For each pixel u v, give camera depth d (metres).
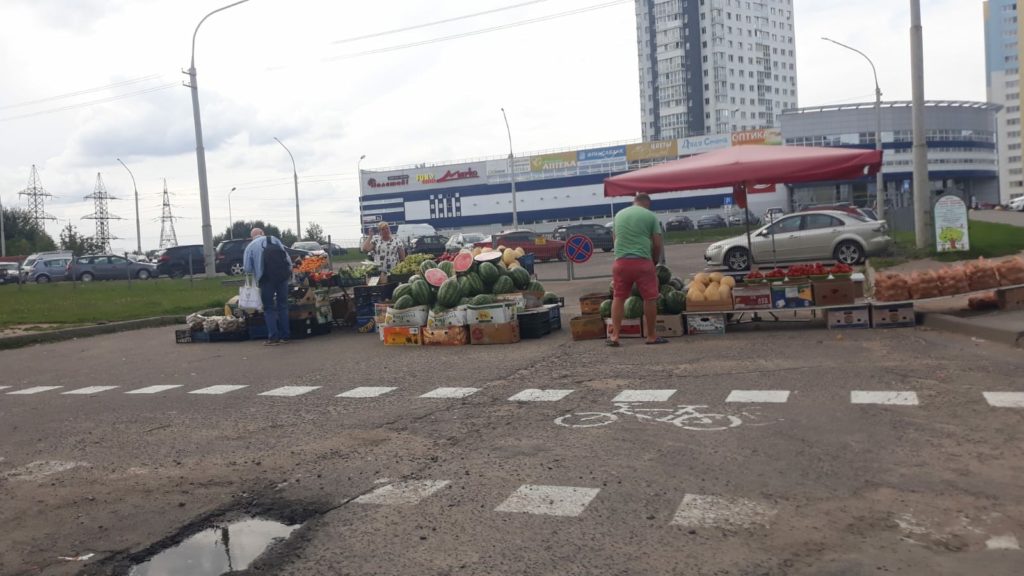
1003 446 4.91
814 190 76.69
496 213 92.44
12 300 25.09
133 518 4.55
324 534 4.12
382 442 5.92
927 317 9.91
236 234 82.62
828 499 4.20
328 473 5.20
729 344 9.45
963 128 80.94
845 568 3.40
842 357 8.12
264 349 12.08
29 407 8.26
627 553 3.66
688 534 3.84
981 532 3.70
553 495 4.49
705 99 140.50
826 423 5.64
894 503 4.10
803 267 10.28
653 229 9.77
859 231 20.61
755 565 3.47
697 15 139.50
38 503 4.93
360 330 13.47
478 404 7.05
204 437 6.44
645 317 9.88
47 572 3.83
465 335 11.03
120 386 9.29
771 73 149.00
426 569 3.62
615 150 85.94
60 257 44.97
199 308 19.19
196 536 4.20
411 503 4.52
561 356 9.42
